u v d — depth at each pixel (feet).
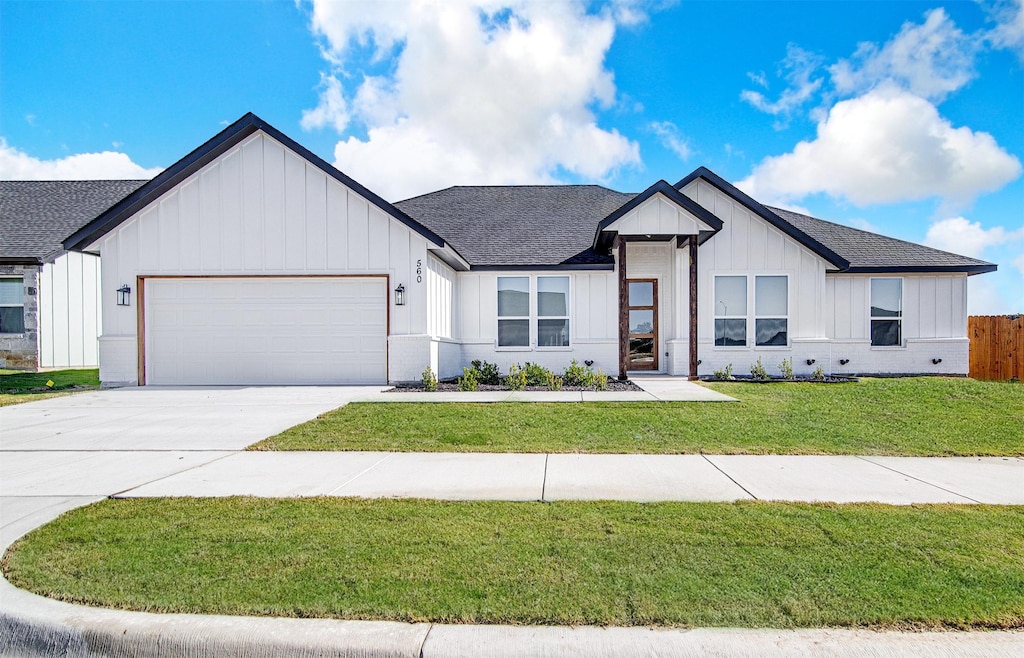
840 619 9.61
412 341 42.96
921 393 35.19
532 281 51.83
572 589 10.66
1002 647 8.93
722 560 11.89
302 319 44.19
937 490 17.30
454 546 12.69
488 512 15.07
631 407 31.09
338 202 43.39
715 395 35.04
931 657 8.70
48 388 41.98
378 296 43.91
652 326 53.36
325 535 13.39
